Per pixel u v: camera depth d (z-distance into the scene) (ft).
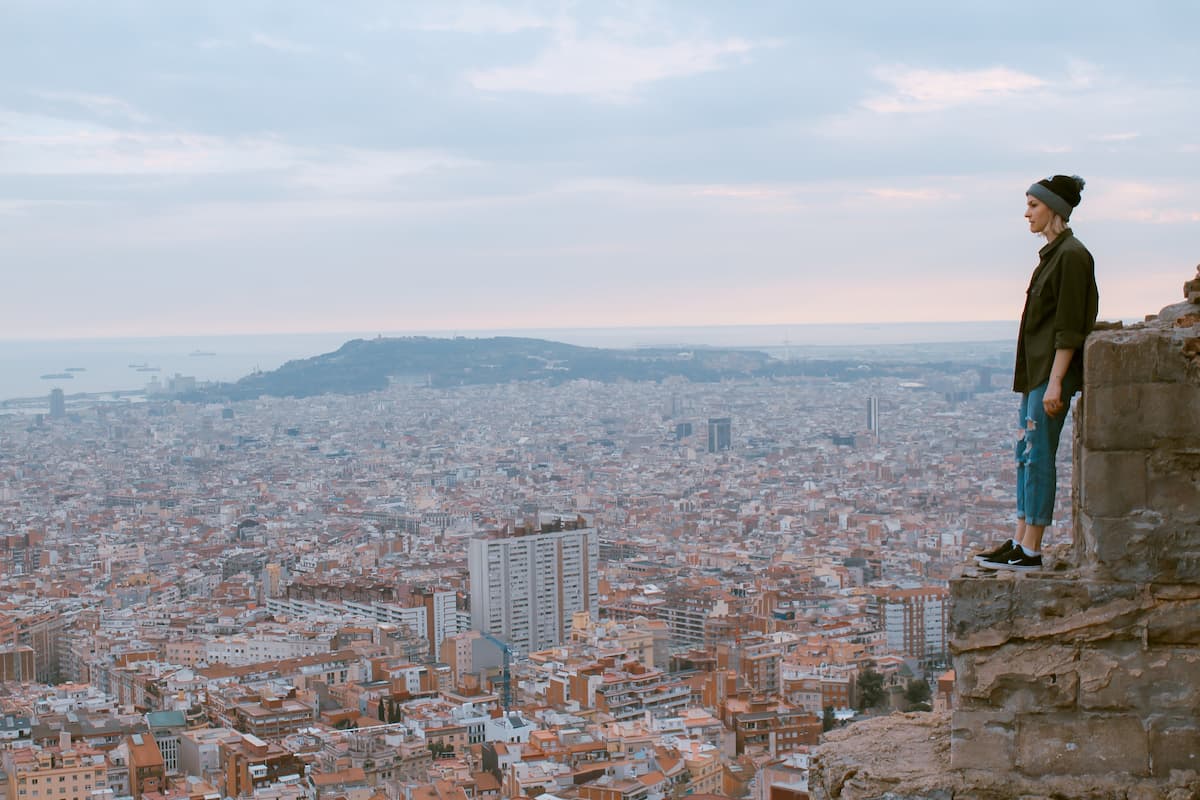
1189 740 39.27
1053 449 42.57
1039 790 40.19
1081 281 41.96
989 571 42.22
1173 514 39.63
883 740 45.73
